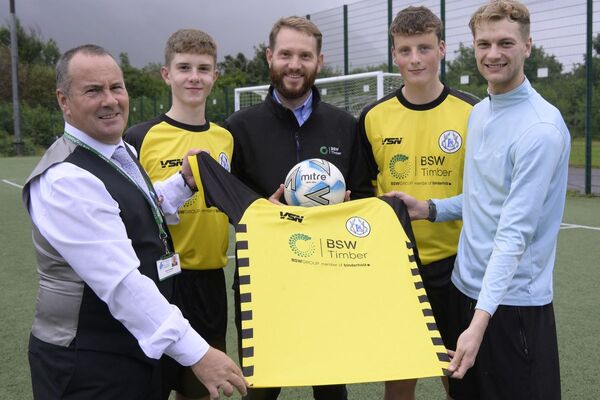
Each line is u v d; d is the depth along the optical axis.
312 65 2.85
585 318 4.57
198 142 3.01
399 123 3.03
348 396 3.50
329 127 2.98
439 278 3.03
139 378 2.11
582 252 6.64
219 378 1.97
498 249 2.22
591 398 3.38
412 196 3.03
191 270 3.01
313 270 2.35
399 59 2.93
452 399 2.87
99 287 1.89
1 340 4.28
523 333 2.38
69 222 1.88
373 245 2.47
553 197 2.33
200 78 2.98
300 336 2.18
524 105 2.33
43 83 35.84
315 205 2.65
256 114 2.99
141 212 2.11
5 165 20.80
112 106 2.03
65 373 1.99
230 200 2.53
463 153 2.96
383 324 2.25
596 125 11.67
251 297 2.24
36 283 5.74
